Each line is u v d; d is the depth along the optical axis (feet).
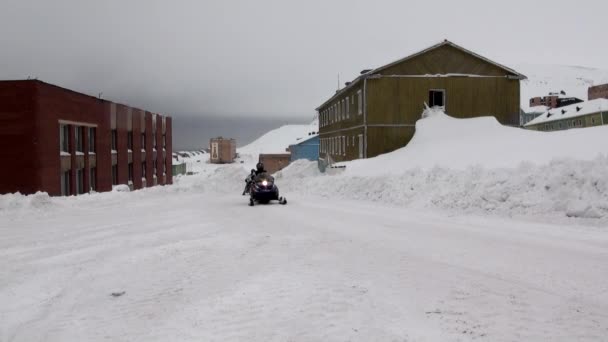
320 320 15.84
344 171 103.45
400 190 61.16
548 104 349.82
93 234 38.14
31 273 24.48
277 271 22.75
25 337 15.70
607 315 16.16
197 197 88.02
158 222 45.68
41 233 39.34
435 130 107.45
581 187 40.63
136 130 149.79
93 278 23.06
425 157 87.35
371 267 23.34
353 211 52.65
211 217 49.08
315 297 18.34
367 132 121.39
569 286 19.74
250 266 24.12
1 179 87.40
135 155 148.87
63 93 97.96
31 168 86.94
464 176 53.31
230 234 35.70
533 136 75.00
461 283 20.18
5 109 86.94
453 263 24.18
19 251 30.86
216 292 19.61
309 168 134.72
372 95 121.39
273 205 63.98
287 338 14.38
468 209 47.26
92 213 57.36
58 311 18.34
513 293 18.70
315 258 25.68
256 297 18.63
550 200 41.88
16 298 20.25
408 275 21.61
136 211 59.31
